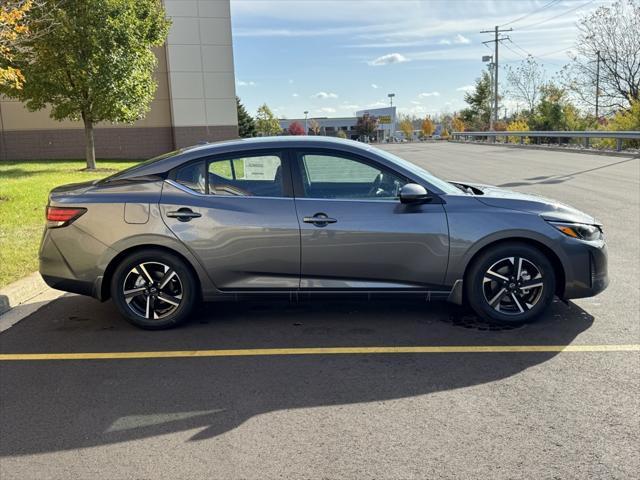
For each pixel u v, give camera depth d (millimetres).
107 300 5289
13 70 9891
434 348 4371
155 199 4738
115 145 27656
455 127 79938
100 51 16844
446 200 4723
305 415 3375
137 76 18125
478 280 4719
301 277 4727
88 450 3035
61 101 18078
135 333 4832
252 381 3863
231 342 4586
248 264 4699
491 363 4074
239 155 4824
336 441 3078
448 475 2750
